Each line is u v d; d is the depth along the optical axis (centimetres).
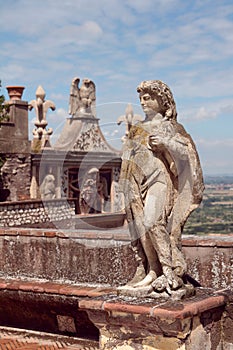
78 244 774
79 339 674
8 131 2069
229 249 662
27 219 1755
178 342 470
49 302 680
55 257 799
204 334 498
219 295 516
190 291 509
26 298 697
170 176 502
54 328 694
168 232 506
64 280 788
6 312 726
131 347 492
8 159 2070
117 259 743
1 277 802
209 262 674
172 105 509
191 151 504
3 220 1689
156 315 466
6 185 2073
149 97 504
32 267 823
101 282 757
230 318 525
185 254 688
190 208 507
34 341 675
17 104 2084
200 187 504
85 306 503
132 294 509
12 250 842
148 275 517
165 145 487
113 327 499
